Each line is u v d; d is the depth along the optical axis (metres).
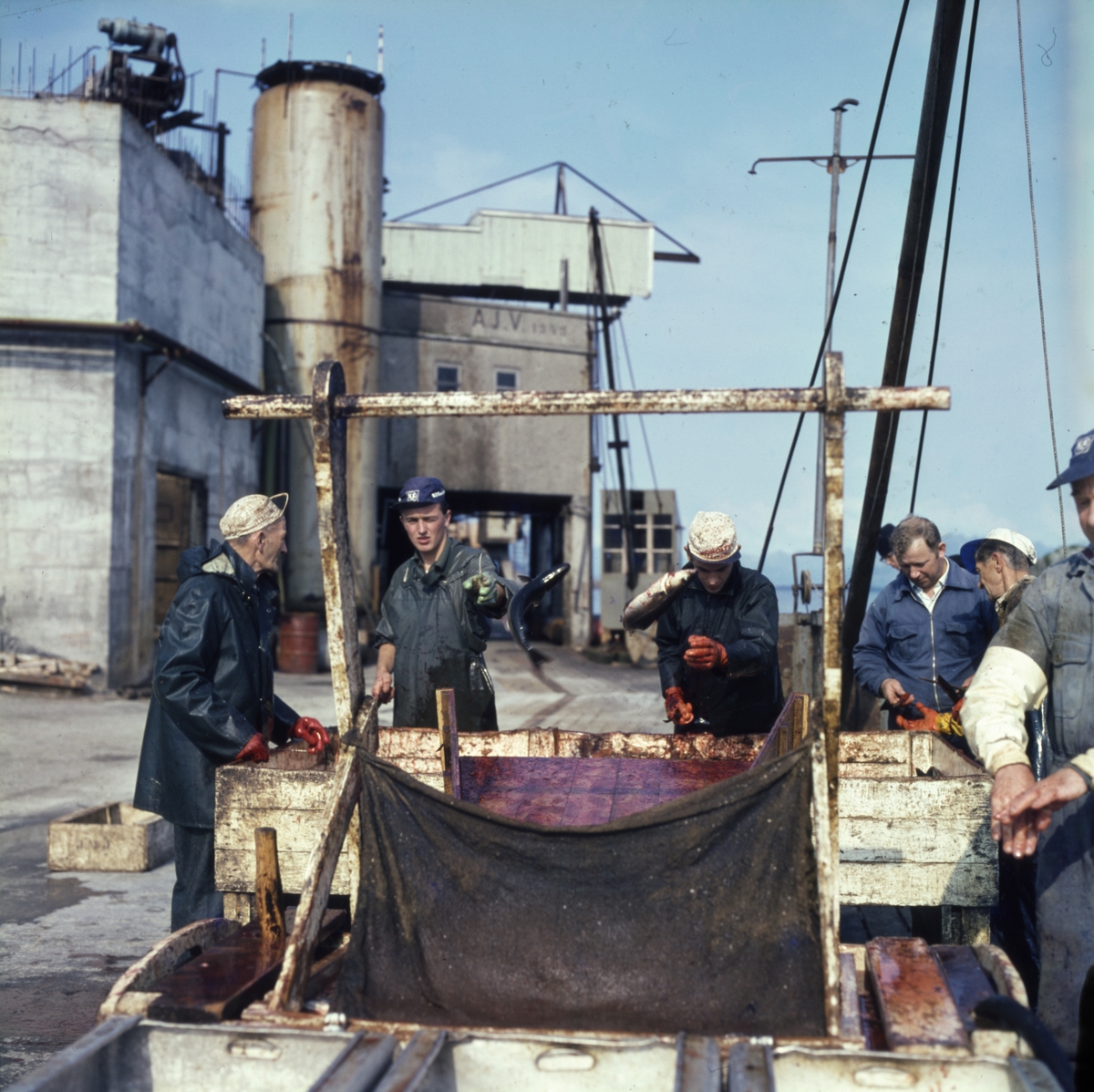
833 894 2.02
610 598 20.45
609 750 3.85
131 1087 1.90
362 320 19.67
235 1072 1.88
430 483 4.04
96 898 4.75
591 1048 1.85
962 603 4.45
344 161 19.42
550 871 2.16
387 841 2.25
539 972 2.08
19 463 12.79
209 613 3.34
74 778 7.57
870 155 5.25
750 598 4.08
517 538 34.34
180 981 2.10
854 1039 1.86
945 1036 1.81
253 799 2.88
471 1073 1.87
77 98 12.81
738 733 4.15
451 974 2.11
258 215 19.62
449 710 2.89
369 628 19.39
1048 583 2.46
